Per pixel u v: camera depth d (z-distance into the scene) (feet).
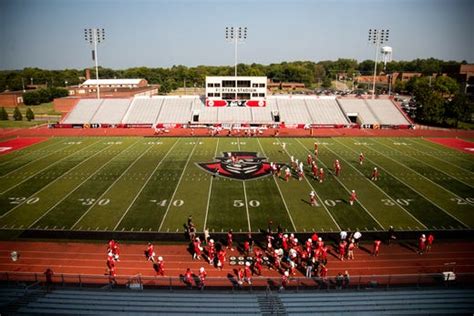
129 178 100.22
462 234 68.18
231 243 63.87
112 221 73.31
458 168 110.73
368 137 163.73
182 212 77.87
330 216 76.02
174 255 61.52
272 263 59.16
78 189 91.15
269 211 78.59
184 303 45.01
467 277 54.24
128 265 58.34
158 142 150.51
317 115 199.11
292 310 42.98
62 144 145.79
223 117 195.21
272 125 188.65
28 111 218.79
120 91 326.03
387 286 51.03
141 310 42.80
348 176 102.73
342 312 42.04
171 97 211.41
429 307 43.50
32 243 64.80
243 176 102.68
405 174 104.47
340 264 58.90
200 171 107.14
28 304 44.55
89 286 51.67
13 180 97.86
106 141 152.35
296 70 513.86
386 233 68.69
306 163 116.16
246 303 45.24
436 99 203.82
